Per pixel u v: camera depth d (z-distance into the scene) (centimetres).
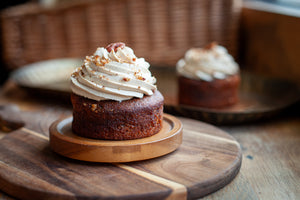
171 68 71
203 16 77
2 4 86
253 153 45
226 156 42
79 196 35
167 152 41
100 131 41
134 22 76
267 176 41
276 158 44
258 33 74
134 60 43
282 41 68
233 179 40
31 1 86
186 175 38
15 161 41
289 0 73
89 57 43
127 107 41
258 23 74
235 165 40
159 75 71
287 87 61
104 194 35
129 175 38
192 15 77
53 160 41
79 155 40
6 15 74
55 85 65
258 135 50
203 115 51
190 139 45
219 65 59
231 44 79
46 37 77
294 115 56
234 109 58
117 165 40
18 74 66
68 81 67
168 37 78
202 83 59
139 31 77
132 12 75
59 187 36
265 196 38
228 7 77
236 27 78
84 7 75
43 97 62
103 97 41
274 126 52
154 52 78
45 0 85
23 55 77
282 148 47
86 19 76
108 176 38
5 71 84
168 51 78
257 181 40
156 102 42
